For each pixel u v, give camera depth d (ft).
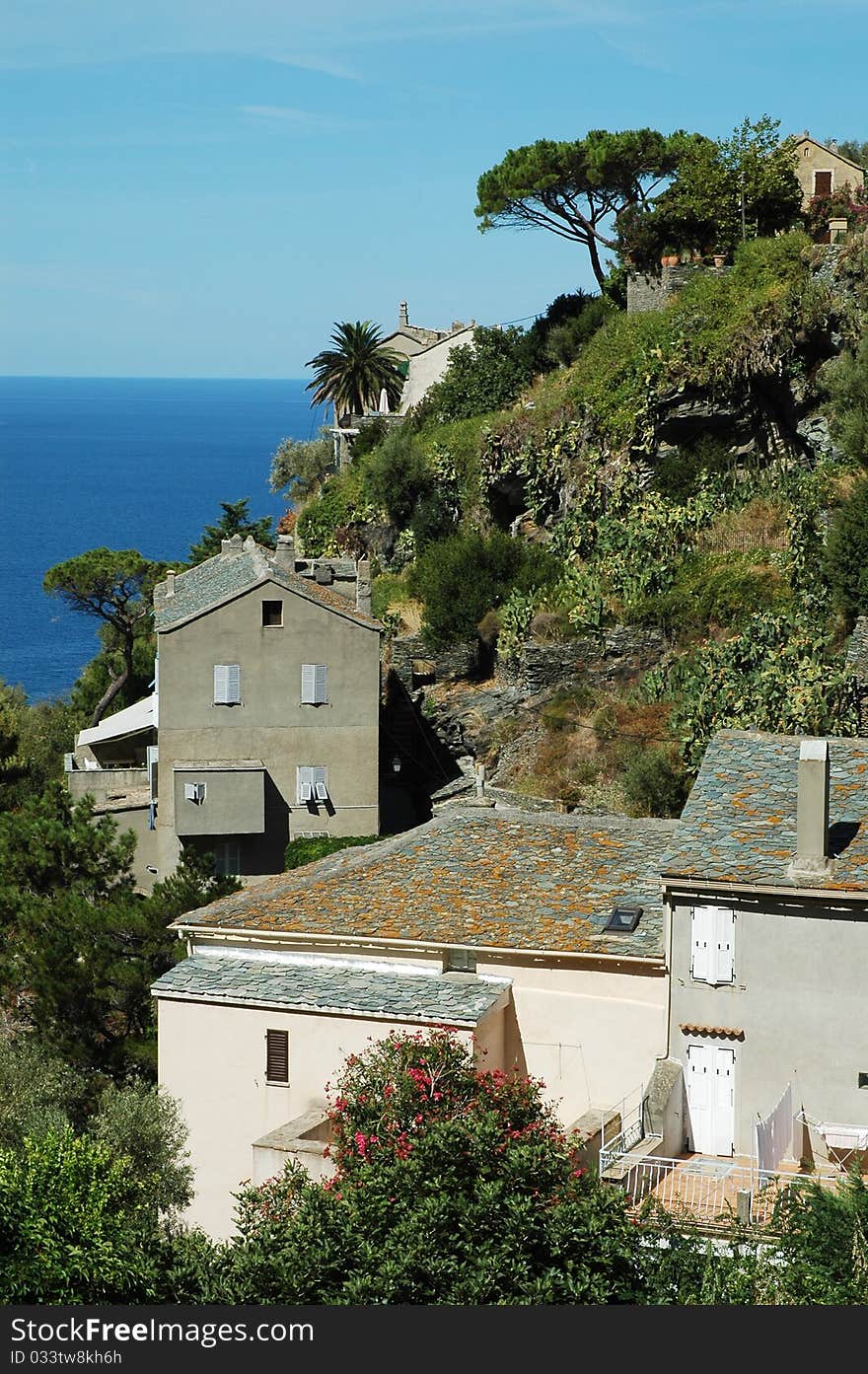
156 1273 63.16
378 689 185.98
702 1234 69.97
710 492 186.19
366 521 234.99
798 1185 69.82
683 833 89.30
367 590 199.52
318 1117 86.28
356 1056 83.35
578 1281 61.82
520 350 238.48
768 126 217.15
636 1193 77.66
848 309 183.93
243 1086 93.71
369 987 93.09
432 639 199.72
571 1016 91.25
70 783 196.75
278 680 184.03
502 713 186.70
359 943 95.50
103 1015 115.65
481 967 93.40
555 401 208.85
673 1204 76.07
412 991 92.02
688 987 86.53
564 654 178.19
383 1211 64.64
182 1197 89.04
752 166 211.82
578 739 168.76
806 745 83.66
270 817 185.37
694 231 213.05
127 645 261.65
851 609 162.09
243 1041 93.76
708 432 193.36
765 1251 64.49
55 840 131.44
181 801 181.16
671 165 235.20
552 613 185.06
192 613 183.11
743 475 187.73
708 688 156.87
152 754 187.32
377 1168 67.51
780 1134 80.59
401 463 229.25
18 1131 91.25
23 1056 101.14
